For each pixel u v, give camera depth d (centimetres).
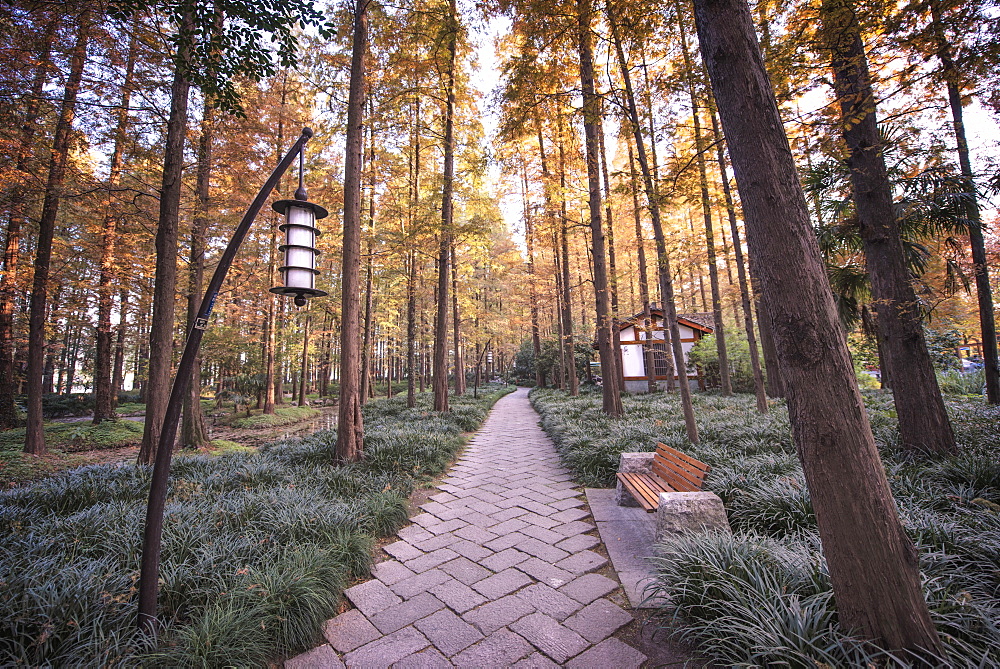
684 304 2631
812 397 189
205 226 1078
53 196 869
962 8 385
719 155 826
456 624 268
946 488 369
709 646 225
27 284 1034
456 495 546
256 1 308
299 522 369
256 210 268
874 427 595
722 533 312
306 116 1328
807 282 192
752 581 246
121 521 371
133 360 2638
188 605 269
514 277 2153
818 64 496
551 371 2750
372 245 1409
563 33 668
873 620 176
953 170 533
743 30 211
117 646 219
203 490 467
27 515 397
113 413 1470
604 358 1047
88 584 257
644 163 676
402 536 416
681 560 276
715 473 456
